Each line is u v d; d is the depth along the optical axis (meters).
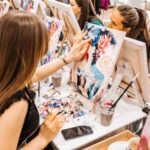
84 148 1.26
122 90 1.59
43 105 1.52
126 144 1.23
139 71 1.37
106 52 1.38
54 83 1.75
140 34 1.70
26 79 0.97
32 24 0.93
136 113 1.50
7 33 0.92
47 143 1.18
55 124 1.21
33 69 0.97
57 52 1.75
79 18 2.14
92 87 1.46
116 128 1.37
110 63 1.36
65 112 1.47
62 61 1.59
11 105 0.96
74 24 1.59
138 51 1.29
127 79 1.49
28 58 0.93
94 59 1.45
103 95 1.41
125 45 1.35
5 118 0.94
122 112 1.51
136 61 1.35
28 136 1.15
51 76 1.77
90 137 1.30
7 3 2.54
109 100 1.47
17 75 0.94
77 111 1.48
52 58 1.70
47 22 1.86
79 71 1.55
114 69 1.50
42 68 1.57
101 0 4.21
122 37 1.31
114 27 1.70
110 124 1.39
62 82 1.82
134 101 1.59
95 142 1.31
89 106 1.49
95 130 1.35
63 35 1.79
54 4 1.79
